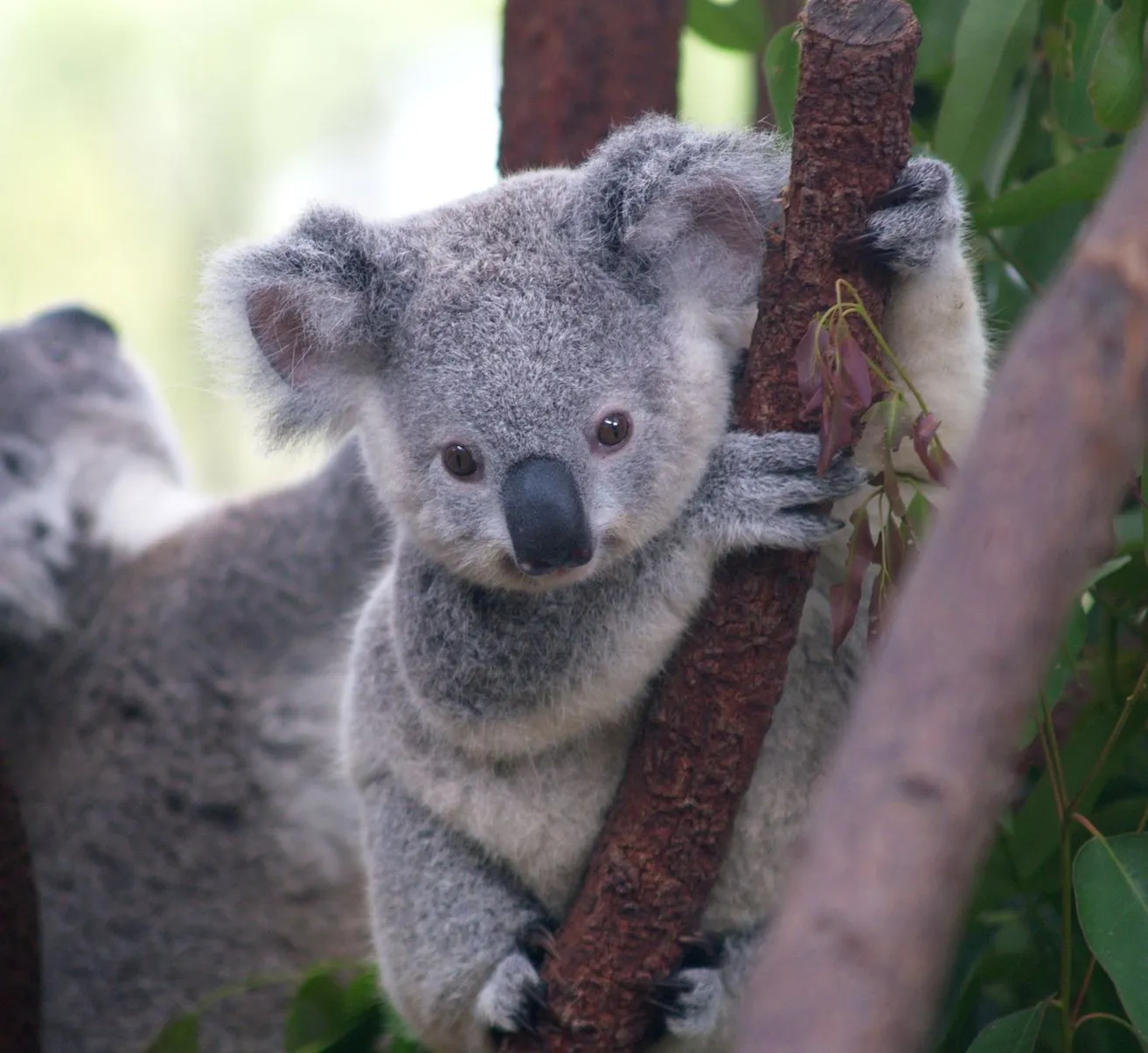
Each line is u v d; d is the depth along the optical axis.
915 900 2.40
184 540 12.28
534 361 6.18
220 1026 11.19
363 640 7.67
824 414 5.34
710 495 5.99
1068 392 2.56
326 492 11.93
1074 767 6.73
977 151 6.95
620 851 6.06
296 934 11.37
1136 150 2.72
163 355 18.47
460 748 6.85
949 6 7.48
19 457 12.71
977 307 6.22
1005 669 2.48
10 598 11.88
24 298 18.62
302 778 11.45
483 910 7.00
